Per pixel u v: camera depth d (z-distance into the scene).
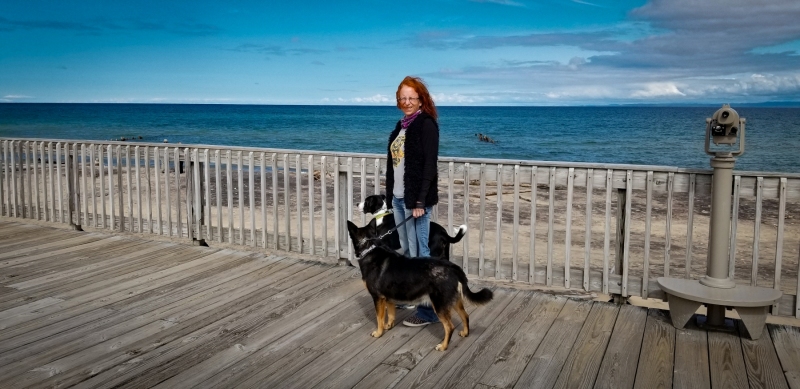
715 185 4.37
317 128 56.44
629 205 4.91
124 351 3.97
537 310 4.85
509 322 4.57
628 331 4.38
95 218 7.85
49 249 6.89
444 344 3.99
